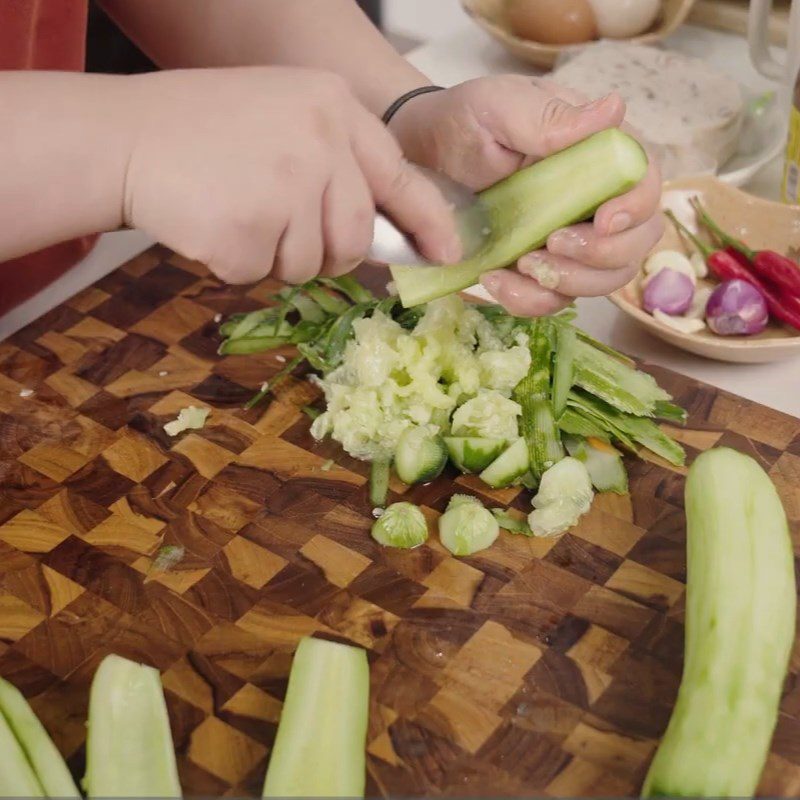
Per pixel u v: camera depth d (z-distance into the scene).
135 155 0.91
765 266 1.30
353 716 0.91
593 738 0.92
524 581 1.05
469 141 1.10
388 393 1.15
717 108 1.54
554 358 1.22
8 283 1.36
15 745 0.88
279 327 1.30
